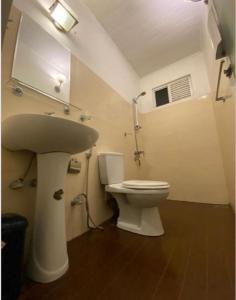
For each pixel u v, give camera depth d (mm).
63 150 930
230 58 912
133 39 2316
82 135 915
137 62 2732
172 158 2506
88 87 1655
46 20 1335
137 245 1140
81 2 1813
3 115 942
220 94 1588
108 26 2123
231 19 705
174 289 733
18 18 1102
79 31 1698
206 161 2236
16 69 1027
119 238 1254
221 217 1591
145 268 891
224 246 1062
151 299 687
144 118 2861
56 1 1354
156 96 2893
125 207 1488
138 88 2939
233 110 1166
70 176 1310
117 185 1516
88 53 1763
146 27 2148
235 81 895
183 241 1161
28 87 1083
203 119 2322
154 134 2721
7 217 757
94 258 998
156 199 1264
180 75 2648
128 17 2018
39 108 1142
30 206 995
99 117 1758
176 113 2564
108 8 1915
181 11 1957
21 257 717
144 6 1902
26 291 747
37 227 881
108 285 774
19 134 814
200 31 2199
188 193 2316
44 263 826
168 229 1380
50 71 1254
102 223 1559
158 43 2389
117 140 2041
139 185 1294
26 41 1122
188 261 928
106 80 2002
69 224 1247
